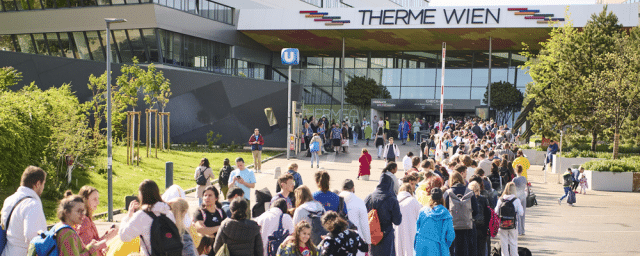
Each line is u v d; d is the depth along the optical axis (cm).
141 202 543
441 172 1210
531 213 1507
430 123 4484
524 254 913
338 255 541
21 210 522
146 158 2402
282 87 3142
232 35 4569
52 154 1759
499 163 1384
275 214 633
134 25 3831
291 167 1034
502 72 4903
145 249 534
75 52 4144
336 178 1997
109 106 1309
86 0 3903
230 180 1137
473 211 786
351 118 4891
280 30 4491
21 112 1631
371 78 5022
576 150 2708
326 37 4650
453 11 4112
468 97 4950
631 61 2511
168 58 3941
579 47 2872
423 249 696
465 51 5016
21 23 4209
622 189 2141
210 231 653
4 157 1455
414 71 5053
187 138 3216
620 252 1015
